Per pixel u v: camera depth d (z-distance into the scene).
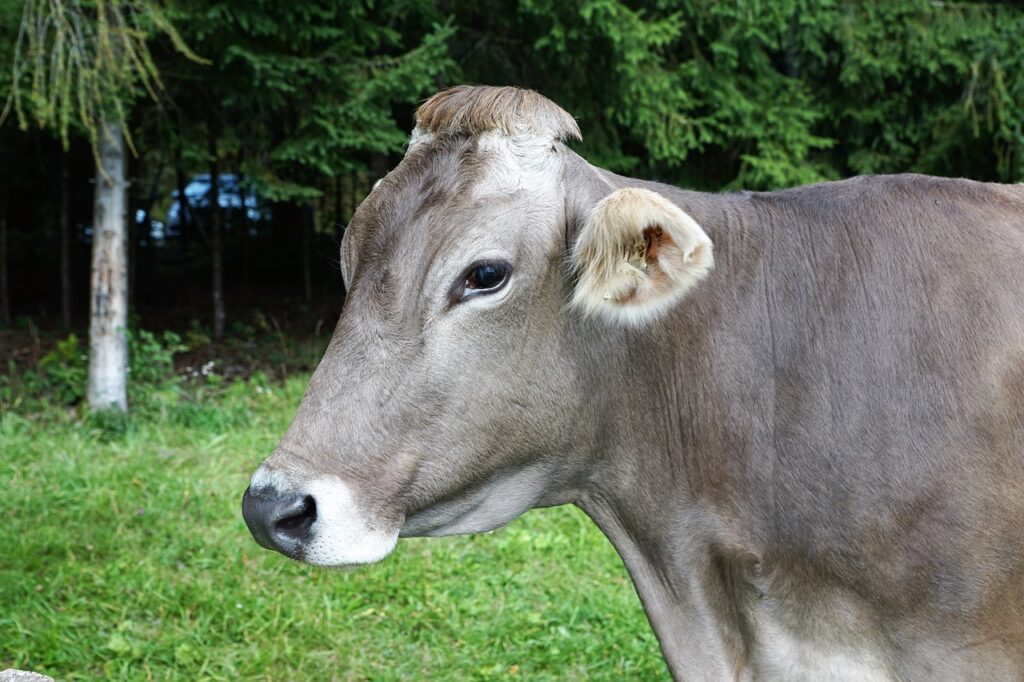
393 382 2.45
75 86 7.54
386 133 8.52
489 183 2.50
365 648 4.81
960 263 2.60
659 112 9.05
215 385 8.98
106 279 8.00
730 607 2.79
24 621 4.87
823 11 9.46
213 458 7.12
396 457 2.46
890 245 2.65
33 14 6.96
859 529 2.54
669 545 2.81
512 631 4.92
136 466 6.82
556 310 2.57
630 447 2.77
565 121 2.63
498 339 2.50
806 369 2.63
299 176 9.48
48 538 5.70
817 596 2.63
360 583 5.28
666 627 2.90
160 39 8.09
